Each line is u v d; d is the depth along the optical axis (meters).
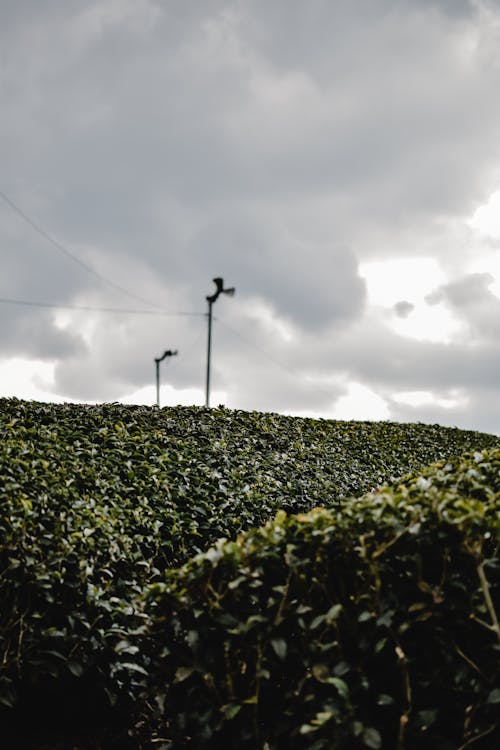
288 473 9.95
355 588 3.35
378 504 3.54
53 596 4.54
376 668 3.24
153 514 6.64
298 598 3.43
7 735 4.29
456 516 3.23
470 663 3.02
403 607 3.15
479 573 3.06
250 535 3.65
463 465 4.54
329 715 2.96
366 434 14.69
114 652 4.51
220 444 10.22
